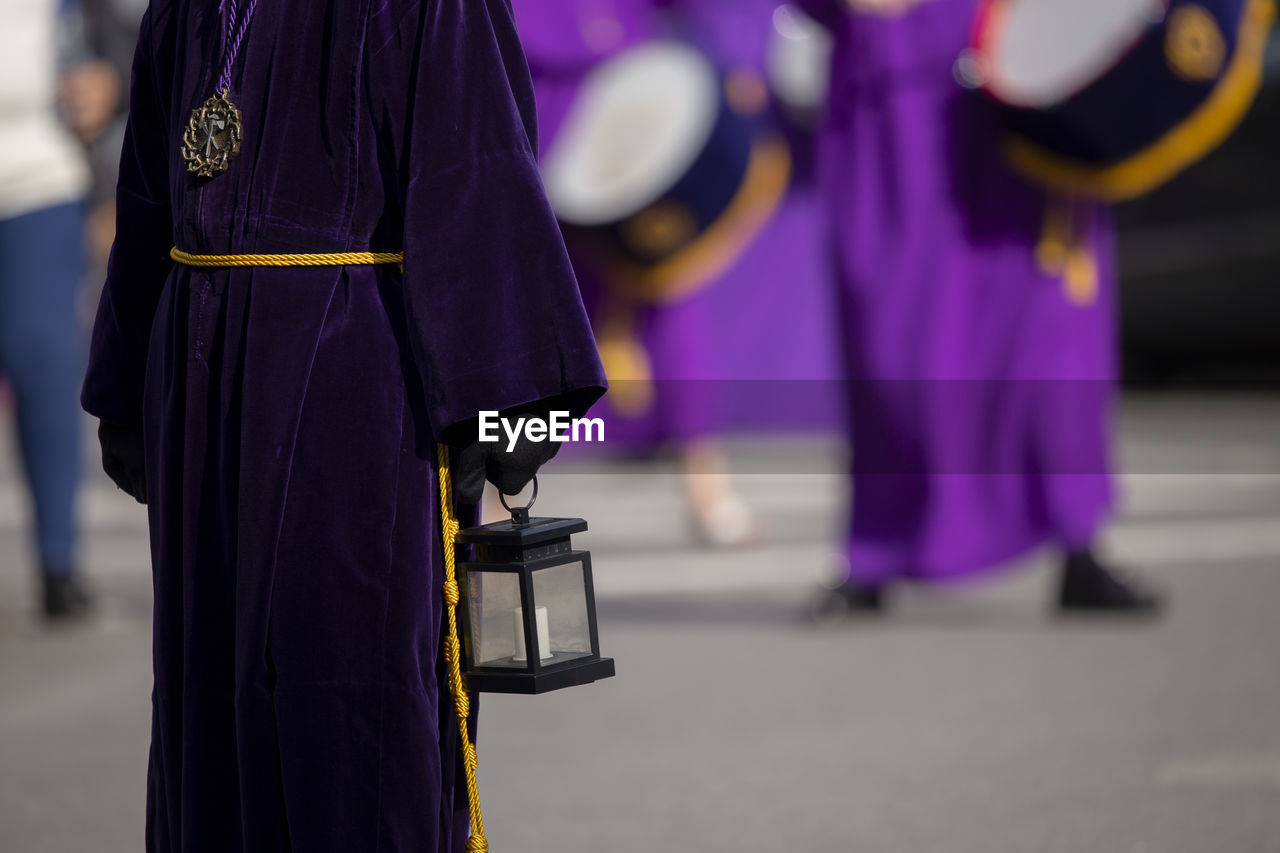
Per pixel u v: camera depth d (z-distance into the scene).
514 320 5.00
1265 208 24.72
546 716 10.94
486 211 5.02
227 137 5.14
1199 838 8.09
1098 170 13.01
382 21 5.07
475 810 5.18
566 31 18.33
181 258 5.28
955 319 13.38
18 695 11.79
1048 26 13.12
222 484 5.08
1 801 9.29
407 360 5.09
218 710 5.12
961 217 13.38
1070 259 13.36
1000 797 8.83
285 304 5.05
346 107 5.08
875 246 13.54
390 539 5.02
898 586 15.20
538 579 5.17
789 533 17.98
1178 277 25.75
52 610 14.32
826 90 13.81
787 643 12.85
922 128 13.46
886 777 9.26
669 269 17.58
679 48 18.19
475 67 5.10
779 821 8.55
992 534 13.38
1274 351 25.78
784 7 18.61
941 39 13.46
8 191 13.88
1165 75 12.74
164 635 5.23
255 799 5.01
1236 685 11.02
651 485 21.98
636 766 9.66
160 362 5.35
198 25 5.34
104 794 9.41
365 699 4.98
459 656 5.21
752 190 17.86
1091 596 13.42
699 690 11.44
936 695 11.08
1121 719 10.30
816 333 24.08
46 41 14.09
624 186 17.58
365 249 5.11
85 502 22.59
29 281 14.10
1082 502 13.34
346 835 4.96
